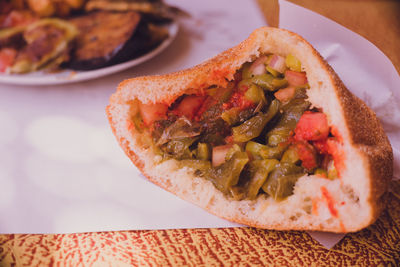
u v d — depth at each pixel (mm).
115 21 498
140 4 521
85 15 523
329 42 391
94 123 444
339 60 389
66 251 347
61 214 369
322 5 498
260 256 339
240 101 358
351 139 323
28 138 432
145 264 338
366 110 355
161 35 506
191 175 364
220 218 360
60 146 422
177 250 344
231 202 354
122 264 338
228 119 357
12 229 362
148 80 359
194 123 366
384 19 487
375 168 324
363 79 384
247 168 354
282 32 341
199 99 368
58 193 384
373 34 453
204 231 354
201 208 365
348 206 329
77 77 462
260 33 344
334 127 329
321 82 333
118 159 408
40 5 534
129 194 378
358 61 385
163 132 371
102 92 475
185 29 550
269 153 347
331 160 339
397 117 379
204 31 547
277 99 352
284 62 348
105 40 475
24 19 534
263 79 351
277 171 344
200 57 507
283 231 352
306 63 336
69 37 485
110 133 434
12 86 487
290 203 341
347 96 336
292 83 348
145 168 377
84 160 409
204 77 354
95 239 353
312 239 347
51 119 448
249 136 352
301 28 395
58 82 462
